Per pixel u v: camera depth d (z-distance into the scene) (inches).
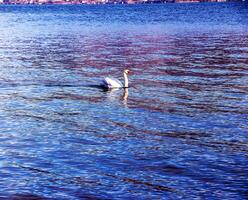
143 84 1346.0
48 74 1509.6
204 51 2111.2
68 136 837.8
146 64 1732.3
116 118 968.3
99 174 654.5
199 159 712.4
